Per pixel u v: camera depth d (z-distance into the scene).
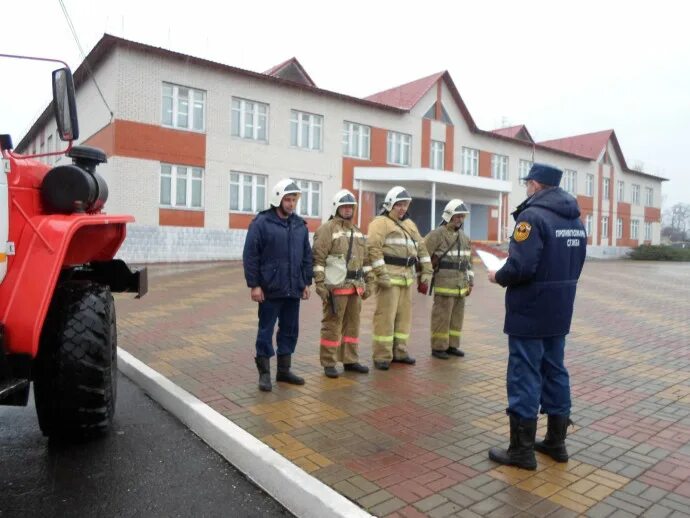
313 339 7.54
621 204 45.22
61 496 3.33
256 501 3.35
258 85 23.91
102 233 4.38
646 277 20.92
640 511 3.04
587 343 7.57
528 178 3.75
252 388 5.21
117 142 20.20
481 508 3.05
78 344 3.76
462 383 5.49
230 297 11.80
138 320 8.78
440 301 6.49
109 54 20.55
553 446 3.71
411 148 30.00
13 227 3.48
